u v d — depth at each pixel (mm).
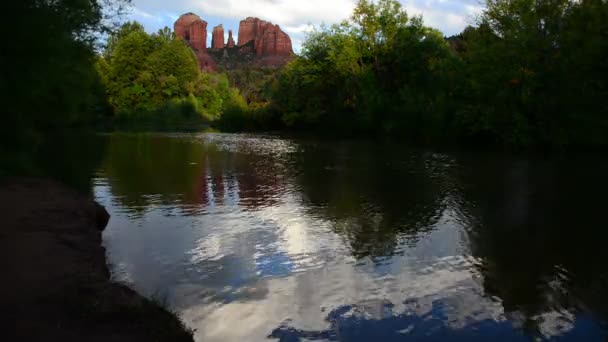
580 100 27719
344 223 11148
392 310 6461
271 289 7121
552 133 28531
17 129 17438
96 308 5246
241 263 8266
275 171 19781
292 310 6395
